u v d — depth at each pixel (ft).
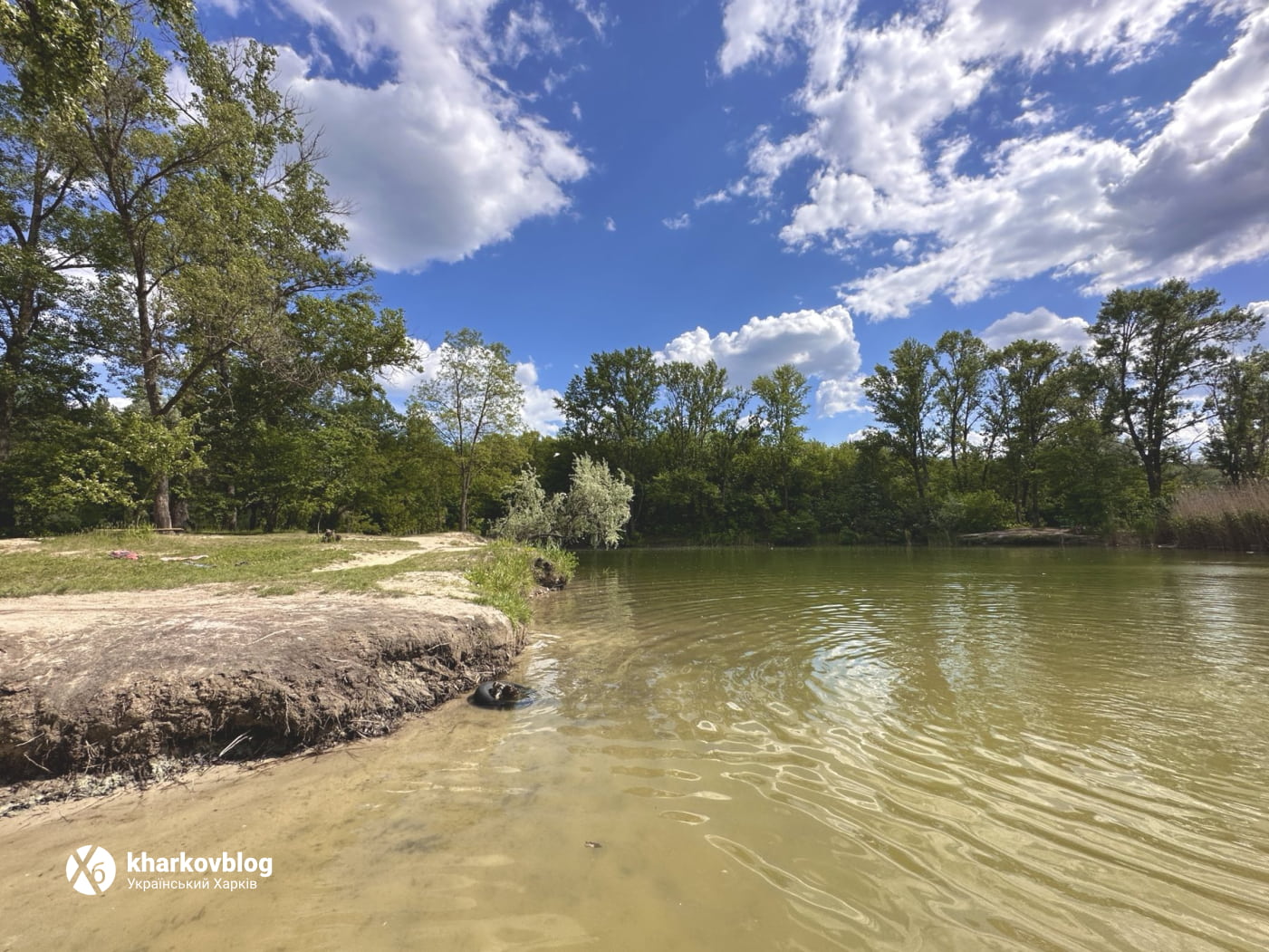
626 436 142.92
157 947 6.34
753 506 135.74
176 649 12.91
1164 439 96.73
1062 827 8.59
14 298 58.65
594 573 49.93
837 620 25.16
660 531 137.39
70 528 57.98
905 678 16.33
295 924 6.63
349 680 13.44
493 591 24.39
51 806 9.84
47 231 59.72
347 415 81.05
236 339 51.31
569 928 6.49
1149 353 97.14
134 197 48.93
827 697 14.76
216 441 67.10
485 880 7.43
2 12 21.35
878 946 6.16
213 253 51.80
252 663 12.71
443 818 9.10
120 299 60.85
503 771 10.84
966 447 126.00
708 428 148.15
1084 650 19.20
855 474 126.31
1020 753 11.23
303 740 12.21
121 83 44.50
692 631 23.40
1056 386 107.86
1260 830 8.45
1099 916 6.65
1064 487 98.53
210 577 25.03
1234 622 23.56
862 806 9.25
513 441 89.51
